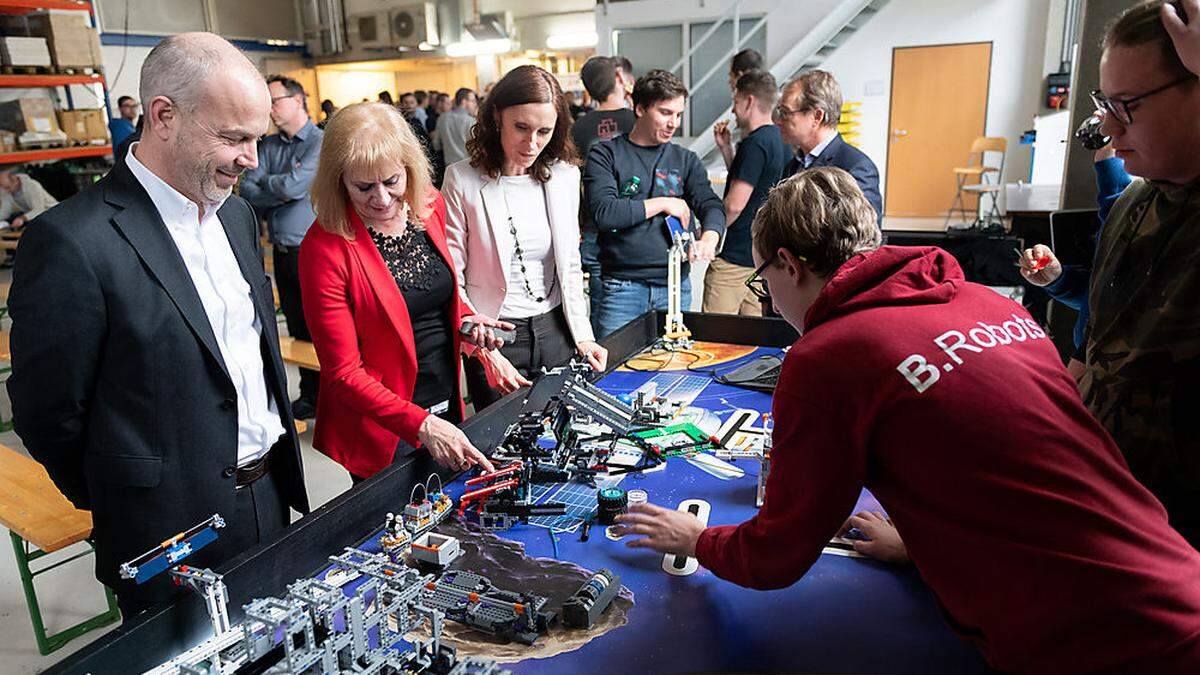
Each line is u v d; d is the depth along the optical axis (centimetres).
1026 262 166
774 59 798
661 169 275
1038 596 85
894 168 850
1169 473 115
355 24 1191
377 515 139
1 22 510
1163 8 100
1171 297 113
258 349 157
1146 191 124
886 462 92
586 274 354
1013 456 86
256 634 89
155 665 103
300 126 367
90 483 136
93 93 626
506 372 197
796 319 116
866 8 790
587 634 108
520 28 1133
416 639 104
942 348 89
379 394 162
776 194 110
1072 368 153
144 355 131
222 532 147
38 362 124
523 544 132
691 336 246
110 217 129
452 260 195
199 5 1091
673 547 115
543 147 210
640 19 839
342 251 169
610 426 167
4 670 210
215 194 137
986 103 795
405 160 169
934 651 103
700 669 101
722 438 170
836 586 118
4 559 262
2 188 555
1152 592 82
